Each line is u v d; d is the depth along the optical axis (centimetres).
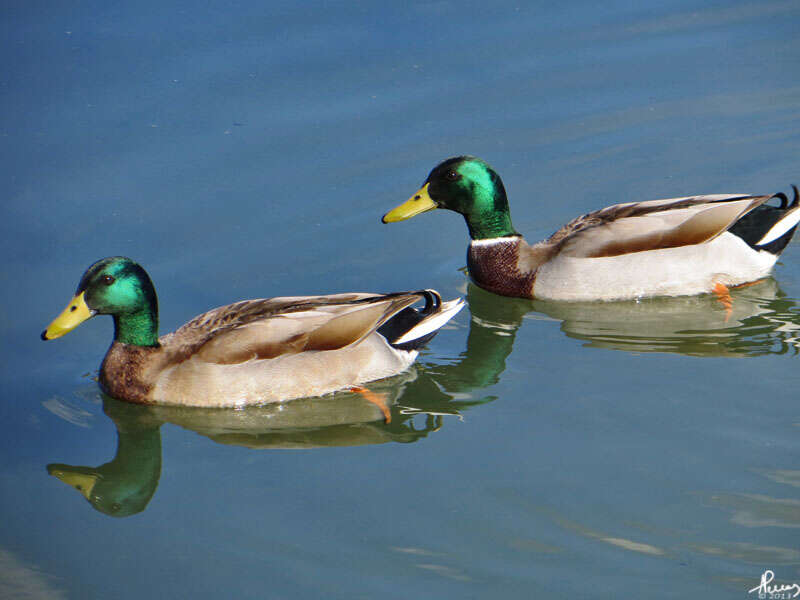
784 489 1030
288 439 1193
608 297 1435
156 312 1243
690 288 1432
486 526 1011
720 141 1780
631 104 1866
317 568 974
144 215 1605
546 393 1229
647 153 1764
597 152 1766
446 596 928
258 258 1541
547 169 1736
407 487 1079
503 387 1248
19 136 1741
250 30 2017
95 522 1068
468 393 1245
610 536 985
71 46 1950
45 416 1239
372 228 1612
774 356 1284
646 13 2108
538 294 1462
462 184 1471
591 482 1059
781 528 980
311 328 1224
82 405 1257
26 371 1323
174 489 1105
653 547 969
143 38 1978
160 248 1547
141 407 1245
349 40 1998
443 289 1509
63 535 1050
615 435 1136
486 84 1900
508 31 2052
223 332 1221
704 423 1145
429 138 1778
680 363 1278
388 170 1706
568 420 1171
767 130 1798
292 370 1223
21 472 1149
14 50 1934
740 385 1217
